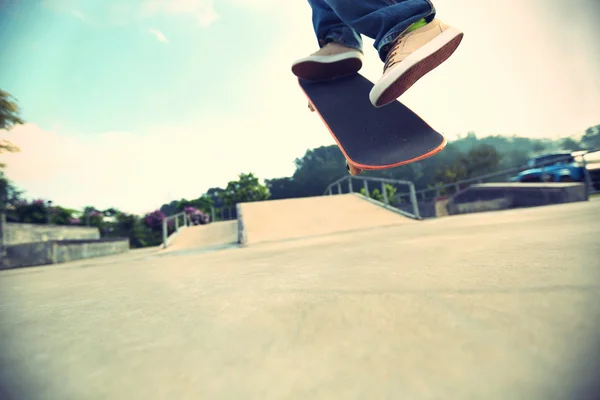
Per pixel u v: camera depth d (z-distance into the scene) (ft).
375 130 4.33
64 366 1.32
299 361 1.15
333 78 5.44
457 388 0.85
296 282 2.89
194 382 1.06
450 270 2.57
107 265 12.17
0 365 1.39
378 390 0.88
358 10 3.91
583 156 26.68
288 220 21.89
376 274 2.82
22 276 10.36
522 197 26.35
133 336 1.68
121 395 1.02
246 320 1.76
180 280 4.12
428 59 3.36
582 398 0.75
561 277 1.88
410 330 1.32
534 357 0.97
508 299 1.57
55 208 73.26
